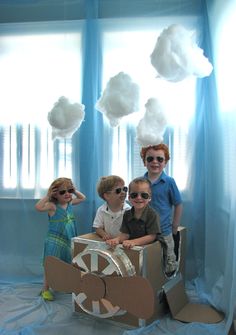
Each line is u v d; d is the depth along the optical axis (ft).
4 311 6.48
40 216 8.25
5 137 8.31
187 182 7.70
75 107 4.34
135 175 7.75
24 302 6.93
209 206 7.05
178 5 7.60
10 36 8.25
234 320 5.57
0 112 8.32
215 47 7.04
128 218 6.25
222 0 6.53
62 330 5.78
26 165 8.25
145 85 7.57
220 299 6.20
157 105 4.36
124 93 3.92
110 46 7.82
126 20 7.78
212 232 6.95
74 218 7.75
